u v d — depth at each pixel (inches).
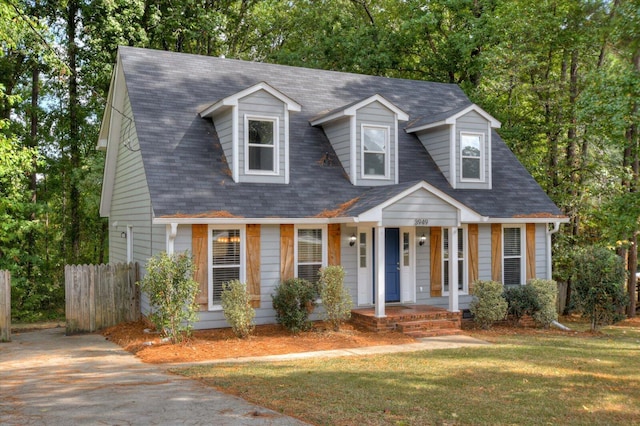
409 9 1143.6
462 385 390.3
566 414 327.0
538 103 955.3
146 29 1054.4
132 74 692.7
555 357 499.2
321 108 769.6
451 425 300.4
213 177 626.5
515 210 738.2
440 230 727.1
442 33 1181.1
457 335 618.5
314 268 655.1
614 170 880.3
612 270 677.3
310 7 1348.4
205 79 730.8
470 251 727.1
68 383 391.9
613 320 681.0
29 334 683.4
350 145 698.2
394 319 622.5
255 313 615.5
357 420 304.0
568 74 1046.4
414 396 357.7
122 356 505.0
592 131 792.3
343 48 1213.1
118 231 829.8
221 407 325.1
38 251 1086.4
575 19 625.0
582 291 686.5
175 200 578.2
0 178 823.1
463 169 756.0
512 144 954.1
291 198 643.5
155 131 641.6
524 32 915.4
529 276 757.9
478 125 764.0
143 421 297.1
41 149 1033.5
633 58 467.8
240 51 1346.0
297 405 331.0
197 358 485.4
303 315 597.3
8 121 815.1
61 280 1075.3
